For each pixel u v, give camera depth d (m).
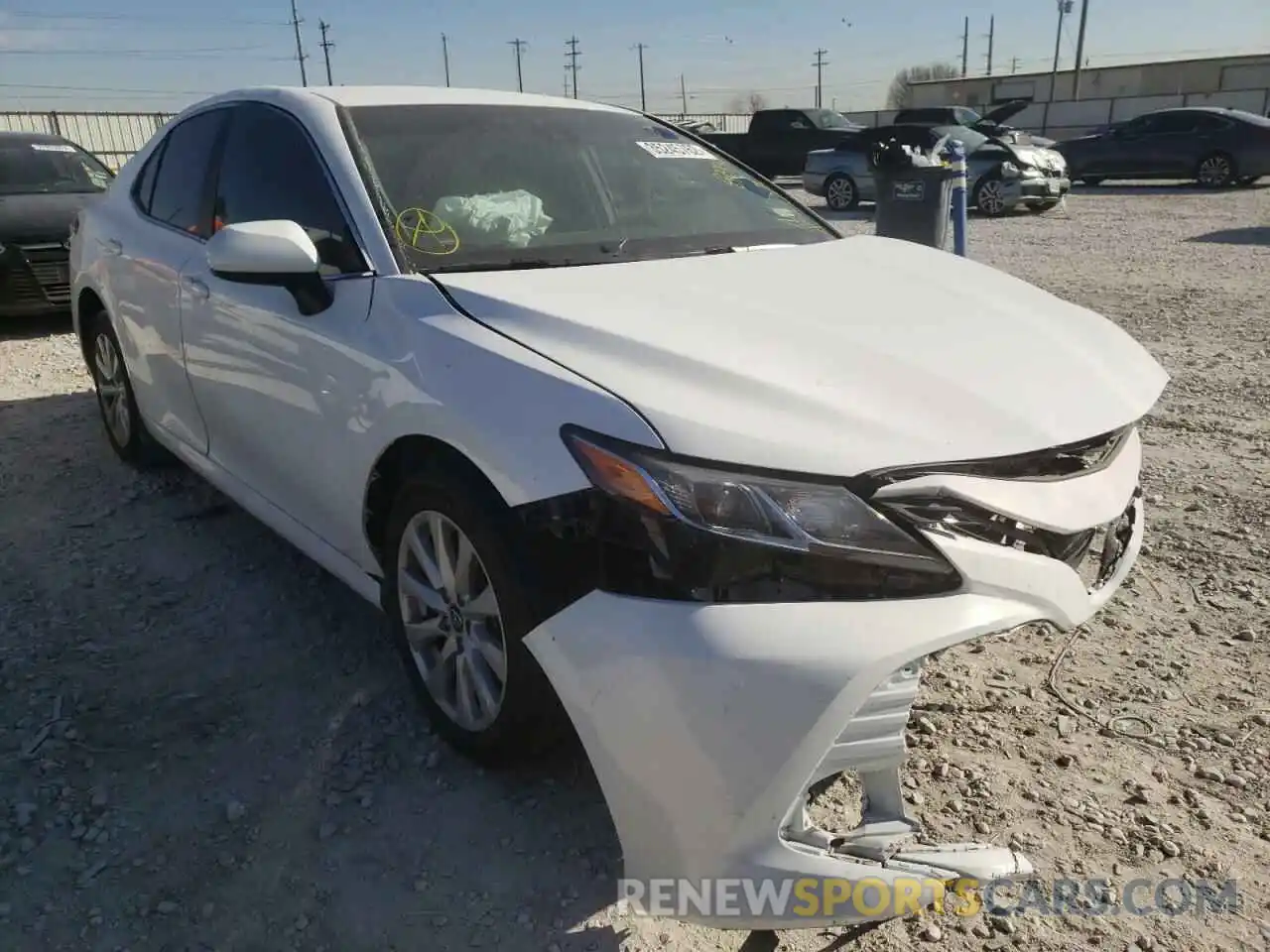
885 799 1.93
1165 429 5.11
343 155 2.91
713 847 1.82
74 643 3.16
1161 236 12.57
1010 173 15.18
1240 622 3.25
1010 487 1.97
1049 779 2.53
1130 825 2.38
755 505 1.84
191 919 2.12
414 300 2.49
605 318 2.25
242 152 3.41
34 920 2.11
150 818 2.41
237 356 3.13
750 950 2.05
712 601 1.84
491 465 2.11
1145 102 33.62
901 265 3.01
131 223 4.09
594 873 2.25
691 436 1.89
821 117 22.78
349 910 2.15
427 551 2.53
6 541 3.87
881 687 1.84
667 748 1.83
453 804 2.46
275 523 3.23
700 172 3.56
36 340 7.34
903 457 1.90
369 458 2.54
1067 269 10.12
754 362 2.09
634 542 1.90
